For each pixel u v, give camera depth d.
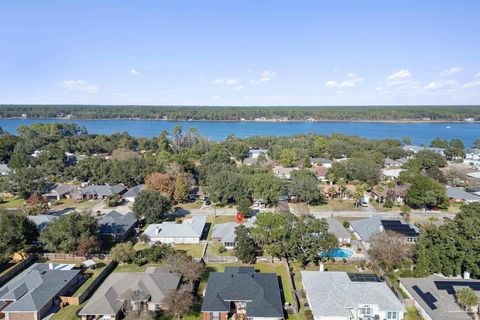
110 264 61.59
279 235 61.16
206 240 75.69
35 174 109.50
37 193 104.25
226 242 70.31
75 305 50.44
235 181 98.75
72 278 54.84
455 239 58.62
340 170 119.81
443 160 152.00
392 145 192.75
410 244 64.31
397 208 99.19
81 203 103.75
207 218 89.69
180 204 101.81
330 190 107.69
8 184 105.88
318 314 45.34
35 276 53.66
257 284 50.81
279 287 54.31
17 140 175.62
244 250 61.75
